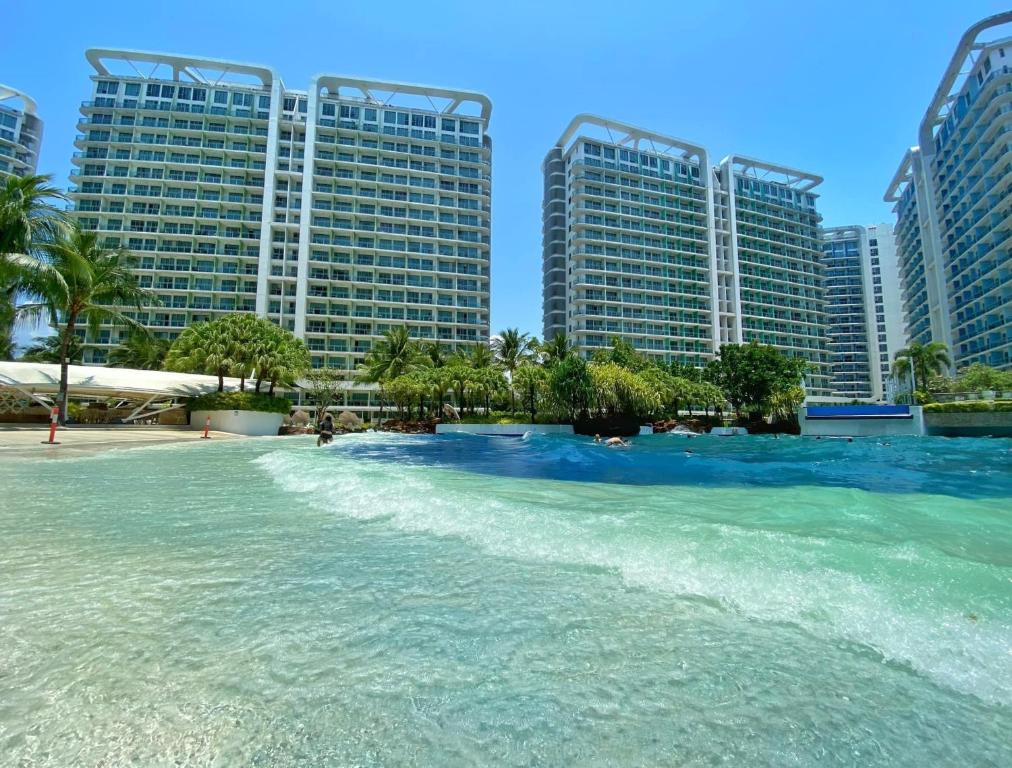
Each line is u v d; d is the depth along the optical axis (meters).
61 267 24.17
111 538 4.91
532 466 13.88
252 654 2.58
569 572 3.92
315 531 5.30
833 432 35.91
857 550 4.19
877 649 2.69
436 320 76.31
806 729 2.06
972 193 70.88
